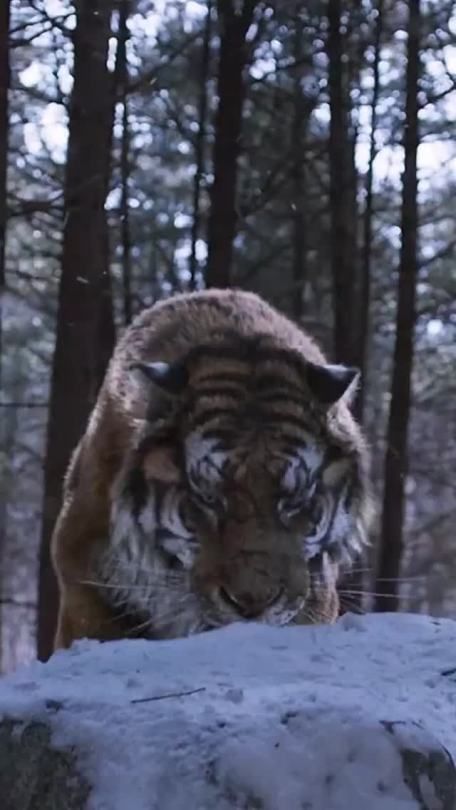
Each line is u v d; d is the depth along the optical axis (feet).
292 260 79.66
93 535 21.54
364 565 26.37
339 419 21.45
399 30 62.18
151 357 22.20
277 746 11.47
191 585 19.26
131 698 12.37
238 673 13.47
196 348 21.31
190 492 19.90
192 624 19.51
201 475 19.89
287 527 19.66
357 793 11.46
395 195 74.84
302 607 19.31
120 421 21.31
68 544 21.91
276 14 61.05
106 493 21.31
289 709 11.86
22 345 84.48
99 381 55.26
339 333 62.34
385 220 77.00
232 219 58.54
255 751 11.39
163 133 72.69
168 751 11.54
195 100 70.59
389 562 60.90
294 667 13.78
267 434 20.11
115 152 71.92
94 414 23.12
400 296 61.87
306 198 70.08
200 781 11.33
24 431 93.66
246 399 20.48
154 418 20.67
